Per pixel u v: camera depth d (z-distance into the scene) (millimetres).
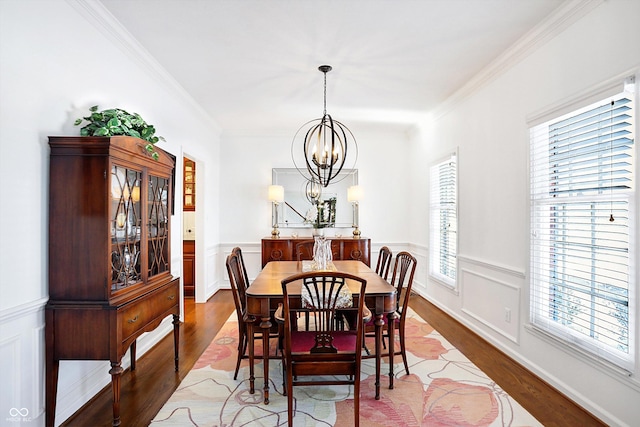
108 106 2387
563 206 2305
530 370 2561
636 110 1753
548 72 2371
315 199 5277
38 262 1777
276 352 2799
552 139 2396
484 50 2750
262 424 1940
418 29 2438
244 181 5406
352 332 2258
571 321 2211
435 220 4543
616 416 1854
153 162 2348
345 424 1941
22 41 1673
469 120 3506
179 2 2117
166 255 2625
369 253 5062
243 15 2260
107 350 1829
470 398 2207
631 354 1790
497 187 3004
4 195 1583
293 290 2314
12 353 1632
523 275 2629
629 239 1815
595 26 1989
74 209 1836
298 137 5430
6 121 1591
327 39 2578
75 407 2057
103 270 1833
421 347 3059
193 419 1987
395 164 5547
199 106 4137
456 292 3783
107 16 2234
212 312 4168
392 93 3729
